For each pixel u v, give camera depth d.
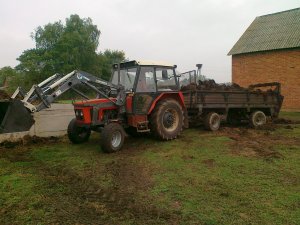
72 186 5.30
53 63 44.16
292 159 6.75
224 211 4.19
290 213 4.10
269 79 20.91
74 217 4.11
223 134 10.06
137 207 4.39
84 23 49.22
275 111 13.12
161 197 4.73
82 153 7.67
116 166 6.46
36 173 6.05
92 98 8.77
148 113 8.59
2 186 5.28
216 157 7.00
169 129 8.99
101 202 4.60
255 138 9.29
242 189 4.98
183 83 11.28
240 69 22.66
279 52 20.28
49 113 9.78
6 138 8.66
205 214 4.11
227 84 12.23
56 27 47.91
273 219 3.94
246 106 11.79
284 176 5.61
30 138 9.05
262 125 11.98
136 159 6.98
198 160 6.77
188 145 8.31
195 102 10.25
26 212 4.26
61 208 4.39
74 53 45.28
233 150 7.67
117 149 7.73
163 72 9.12
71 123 8.66
